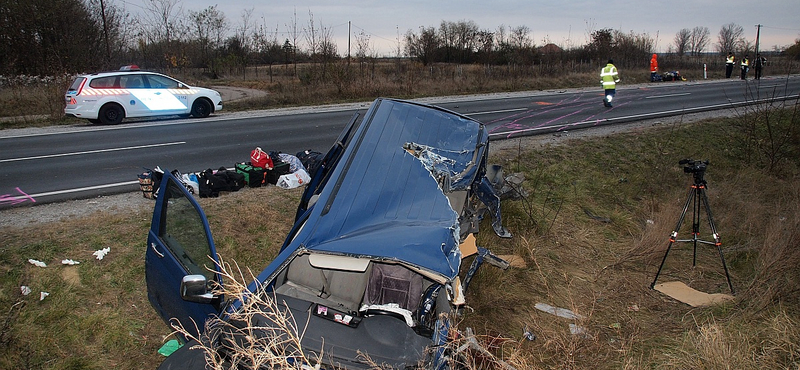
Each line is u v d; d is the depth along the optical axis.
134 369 3.97
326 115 15.71
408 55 38.31
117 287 4.91
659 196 8.74
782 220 7.11
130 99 13.80
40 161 9.23
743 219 7.60
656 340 4.60
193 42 32.59
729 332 4.35
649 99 20.28
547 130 13.11
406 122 5.80
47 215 6.38
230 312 3.15
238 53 34.47
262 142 11.23
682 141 12.16
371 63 27.06
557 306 5.16
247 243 5.99
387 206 4.12
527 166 9.71
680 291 5.54
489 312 4.84
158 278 3.99
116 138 11.50
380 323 3.14
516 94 22.56
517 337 4.51
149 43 28.61
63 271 5.04
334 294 3.73
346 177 4.32
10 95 17.95
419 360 2.90
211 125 13.59
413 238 3.63
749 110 16.08
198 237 3.56
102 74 13.56
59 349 4.05
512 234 6.64
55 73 17.45
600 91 24.06
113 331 4.32
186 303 3.64
